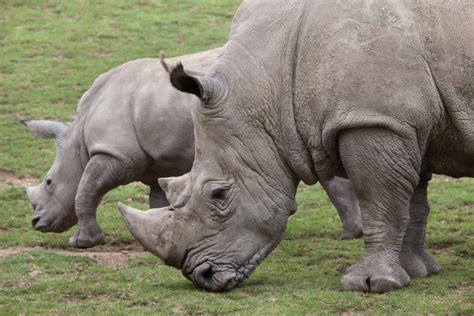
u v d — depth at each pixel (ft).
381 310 62.59
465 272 73.05
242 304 64.59
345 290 67.31
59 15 187.42
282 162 67.62
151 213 68.44
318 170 67.77
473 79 64.39
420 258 72.74
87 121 86.79
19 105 142.00
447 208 99.14
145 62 87.76
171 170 85.40
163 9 192.34
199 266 67.21
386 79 64.08
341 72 64.69
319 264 77.61
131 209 68.44
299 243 86.53
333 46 65.21
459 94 64.80
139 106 84.79
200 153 67.56
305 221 95.96
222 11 191.21
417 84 64.34
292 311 62.69
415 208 72.74
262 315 62.03
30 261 79.30
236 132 66.64
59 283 72.13
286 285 69.82
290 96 66.74
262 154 66.95
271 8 68.54
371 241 67.10
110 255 83.76
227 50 68.18
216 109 66.33
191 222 67.26
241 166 66.69
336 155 67.10
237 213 66.90
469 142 65.62
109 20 183.93
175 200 67.87
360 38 64.75
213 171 66.95
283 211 67.77
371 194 66.18
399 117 64.28
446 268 74.59
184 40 172.76
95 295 69.36
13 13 188.14
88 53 165.99
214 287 67.51
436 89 64.80
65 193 87.71
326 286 69.21
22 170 118.21
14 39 173.27
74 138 87.97
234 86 66.90
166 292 68.23
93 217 86.22
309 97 65.98
